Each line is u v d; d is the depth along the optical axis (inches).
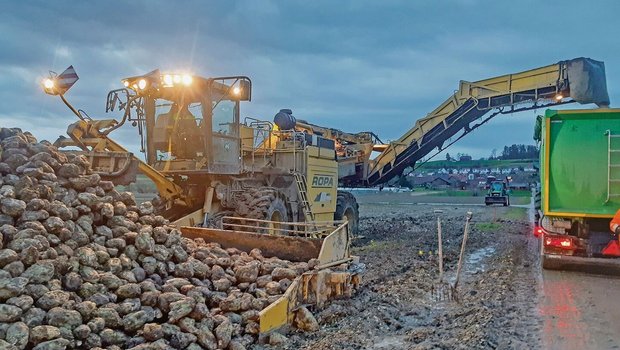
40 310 166.2
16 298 163.8
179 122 370.9
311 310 250.7
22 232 183.2
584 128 343.3
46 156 222.4
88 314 176.4
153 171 348.5
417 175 3319.4
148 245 222.4
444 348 198.5
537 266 381.4
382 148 727.7
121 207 234.7
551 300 274.1
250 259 270.1
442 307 269.9
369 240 565.0
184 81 353.7
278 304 220.8
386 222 815.7
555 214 349.4
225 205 393.4
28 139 245.9
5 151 221.9
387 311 258.2
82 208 215.3
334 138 663.1
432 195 2167.8
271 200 401.1
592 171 341.4
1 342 149.2
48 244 187.6
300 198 466.0
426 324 241.3
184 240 259.6
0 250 175.0
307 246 289.6
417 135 666.8
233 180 407.5
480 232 639.1
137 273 211.6
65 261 189.3
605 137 339.3
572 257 350.0
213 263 248.5
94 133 350.9
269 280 243.6
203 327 195.8
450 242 542.0
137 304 192.7
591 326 226.7
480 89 619.5
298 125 587.2
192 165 366.9
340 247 294.7
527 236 591.2
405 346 206.1
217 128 376.8
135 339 180.7
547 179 351.9
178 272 228.4
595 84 562.3
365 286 314.7
